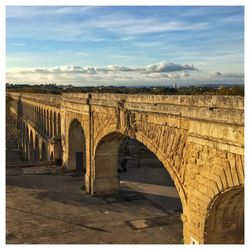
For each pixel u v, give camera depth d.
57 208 35.88
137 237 28.78
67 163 51.44
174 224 31.61
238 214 19.88
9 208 35.72
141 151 59.56
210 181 18.89
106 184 40.53
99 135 37.78
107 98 35.53
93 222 32.12
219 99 19.23
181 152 22.14
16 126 124.56
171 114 22.66
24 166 54.41
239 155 16.56
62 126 54.09
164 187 43.38
